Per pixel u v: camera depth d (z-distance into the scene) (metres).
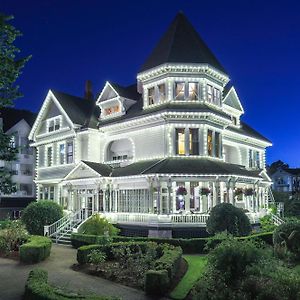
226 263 13.40
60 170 39.84
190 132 32.16
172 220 28.56
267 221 33.72
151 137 33.34
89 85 46.84
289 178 91.69
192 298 13.59
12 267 19.86
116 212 32.38
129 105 37.56
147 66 34.75
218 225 25.16
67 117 38.78
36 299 12.17
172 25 36.91
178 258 17.86
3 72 14.45
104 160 37.62
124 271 17.36
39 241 23.11
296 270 15.23
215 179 29.45
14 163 52.19
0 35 14.48
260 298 11.54
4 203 50.44
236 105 41.59
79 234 27.48
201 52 33.97
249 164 42.69
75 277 17.53
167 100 32.88
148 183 30.22
